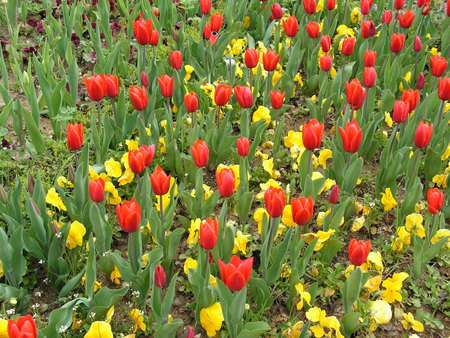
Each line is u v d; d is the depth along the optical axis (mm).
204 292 3133
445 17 7117
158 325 3096
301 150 4672
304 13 6816
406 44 6336
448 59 6328
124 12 6562
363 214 4391
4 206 3721
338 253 4121
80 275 3379
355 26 7098
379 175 4398
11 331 2348
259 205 4551
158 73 5438
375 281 3482
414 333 3562
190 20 7121
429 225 4176
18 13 7035
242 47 6480
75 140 3646
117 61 5746
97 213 3350
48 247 3635
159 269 2902
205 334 3465
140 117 4801
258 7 6938
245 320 3391
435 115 5188
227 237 3477
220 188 3240
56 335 2945
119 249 4082
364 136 4738
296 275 3391
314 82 5844
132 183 4539
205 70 5840
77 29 6504
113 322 3395
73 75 5000
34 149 4836
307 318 3562
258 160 5012
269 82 5172
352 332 3346
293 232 4078
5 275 3449
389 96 5246
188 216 4355
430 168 4586
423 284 3881
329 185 4273
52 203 3740
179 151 4867
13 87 5742
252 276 3482
